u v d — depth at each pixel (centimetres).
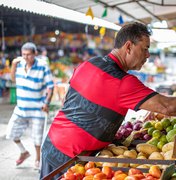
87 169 183
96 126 204
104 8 371
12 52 1722
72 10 347
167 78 1562
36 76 438
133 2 366
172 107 177
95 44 1777
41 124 451
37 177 428
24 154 471
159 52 2150
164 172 148
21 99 446
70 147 209
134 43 197
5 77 1377
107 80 193
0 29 1478
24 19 1170
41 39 1755
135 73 1129
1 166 475
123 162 183
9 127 458
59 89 757
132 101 185
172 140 228
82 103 207
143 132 257
